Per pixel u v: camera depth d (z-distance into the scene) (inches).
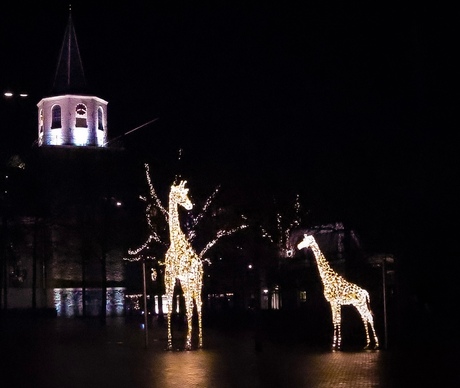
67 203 2406.5
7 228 2361.0
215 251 1943.9
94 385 682.2
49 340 1341.0
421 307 1331.2
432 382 661.9
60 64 2989.7
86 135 2918.3
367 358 893.2
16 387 676.1
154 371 794.2
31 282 2608.3
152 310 2512.3
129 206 2313.0
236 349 1064.8
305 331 1315.2
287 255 1796.3
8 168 2375.7
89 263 2495.1
